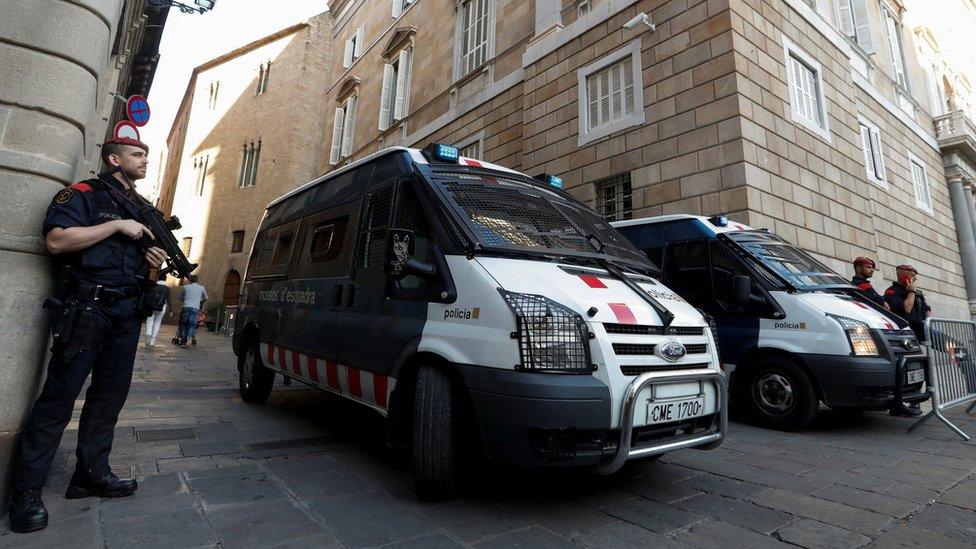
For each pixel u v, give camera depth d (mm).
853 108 11156
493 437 2494
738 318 5215
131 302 2730
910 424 5129
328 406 5684
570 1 11562
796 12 9992
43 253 2566
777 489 3115
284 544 2234
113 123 14242
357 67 23109
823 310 4707
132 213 2734
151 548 2164
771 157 8414
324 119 26734
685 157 8688
